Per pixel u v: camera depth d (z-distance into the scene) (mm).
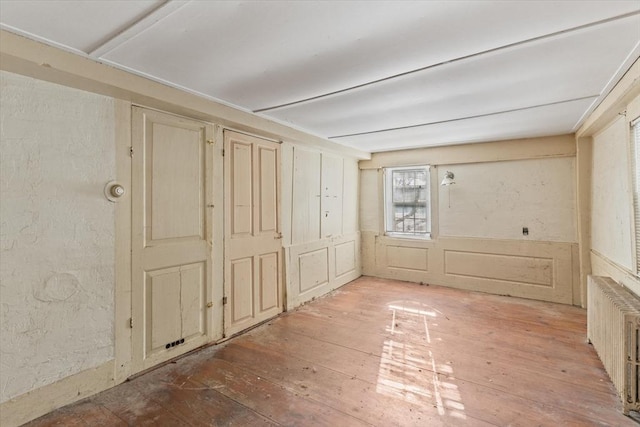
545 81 2367
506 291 4523
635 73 2074
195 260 2854
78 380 2119
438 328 3346
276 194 3773
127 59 1974
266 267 3621
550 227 4254
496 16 1551
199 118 2852
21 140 1889
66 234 2074
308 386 2287
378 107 2986
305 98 2723
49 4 1412
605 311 2414
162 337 2602
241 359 2689
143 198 2484
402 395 2176
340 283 5027
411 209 5324
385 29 1663
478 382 2326
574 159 4113
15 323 1876
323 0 1414
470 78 2311
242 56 1953
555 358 2670
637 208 2447
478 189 4727
